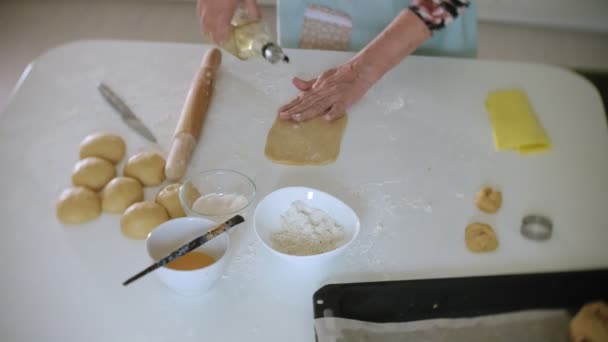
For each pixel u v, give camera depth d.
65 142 1.19
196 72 1.39
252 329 0.89
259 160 1.18
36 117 1.24
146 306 0.91
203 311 0.91
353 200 1.12
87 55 1.41
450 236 1.07
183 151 1.14
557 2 2.87
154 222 1.00
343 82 1.29
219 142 1.21
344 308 0.94
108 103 1.29
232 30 1.13
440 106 1.36
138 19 2.73
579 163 1.26
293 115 1.26
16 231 1.00
